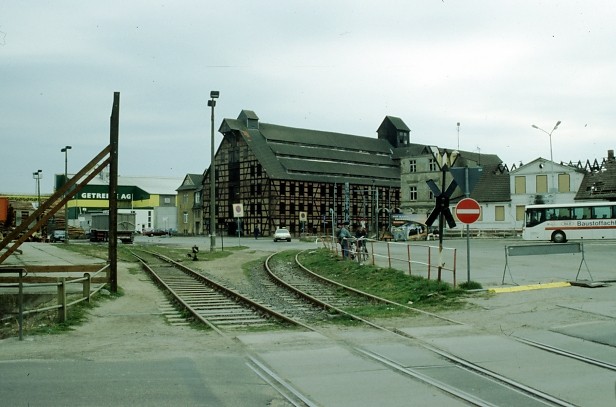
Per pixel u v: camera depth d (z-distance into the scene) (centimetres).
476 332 1169
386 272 2327
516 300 1527
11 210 4069
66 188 1912
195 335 1205
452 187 1786
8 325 1608
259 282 2445
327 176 9694
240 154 9538
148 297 1914
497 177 7300
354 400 714
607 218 4691
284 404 701
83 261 3419
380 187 10306
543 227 4875
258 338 1138
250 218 9338
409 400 714
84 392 741
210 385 781
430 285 1816
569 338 1073
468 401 707
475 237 6462
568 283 1780
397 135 11550
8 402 696
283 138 9819
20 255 4012
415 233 5888
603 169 6291
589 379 804
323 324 1339
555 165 6594
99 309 1614
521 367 875
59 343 1103
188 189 11738
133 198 11662
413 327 1251
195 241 7225
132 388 762
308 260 3334
